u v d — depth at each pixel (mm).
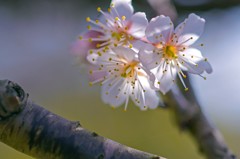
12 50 689
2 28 698
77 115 573
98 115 562
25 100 279
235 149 575
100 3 609
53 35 676
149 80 331
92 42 360
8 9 704
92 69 353
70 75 621
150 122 534
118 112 546
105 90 352
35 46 680
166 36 335
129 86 348
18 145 279
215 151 388
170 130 531
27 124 278
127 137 536
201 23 338
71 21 663
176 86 394
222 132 580
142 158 275
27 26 692
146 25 335
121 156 276
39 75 647
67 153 278
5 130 278
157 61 331
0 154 479
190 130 396
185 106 394
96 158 276
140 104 344
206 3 521
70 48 368
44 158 279
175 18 410
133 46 333
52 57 658
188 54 337
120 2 342
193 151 523
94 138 279
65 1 658
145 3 422
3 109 276
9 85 277
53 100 608
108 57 342
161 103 394
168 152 526
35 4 695
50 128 278
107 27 342
